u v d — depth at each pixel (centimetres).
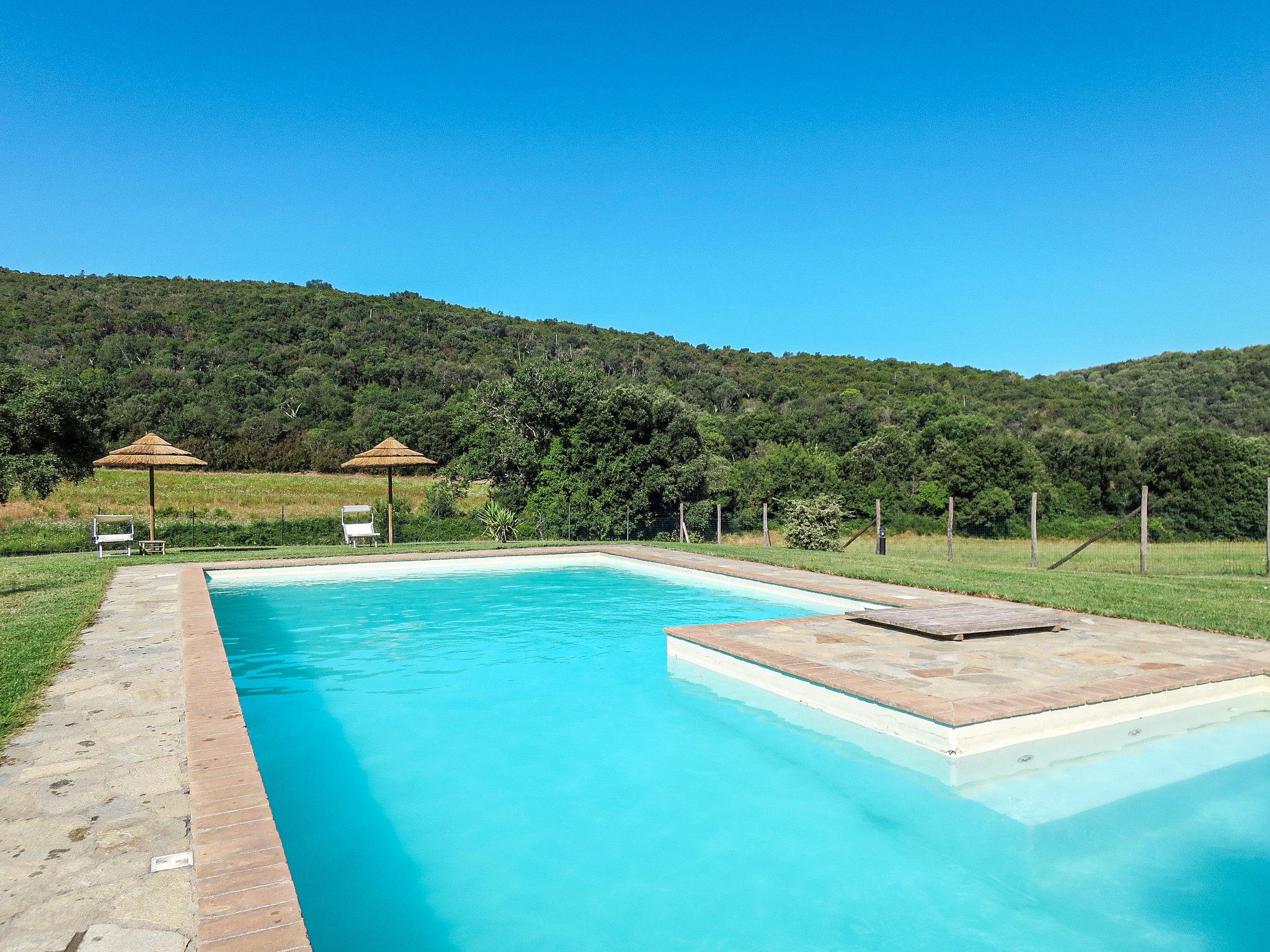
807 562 1292
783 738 509
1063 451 3853
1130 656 585
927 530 3161
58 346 6141
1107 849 351
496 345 8200
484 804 407
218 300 7944
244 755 362
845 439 5109
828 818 386
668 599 1070
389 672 677
